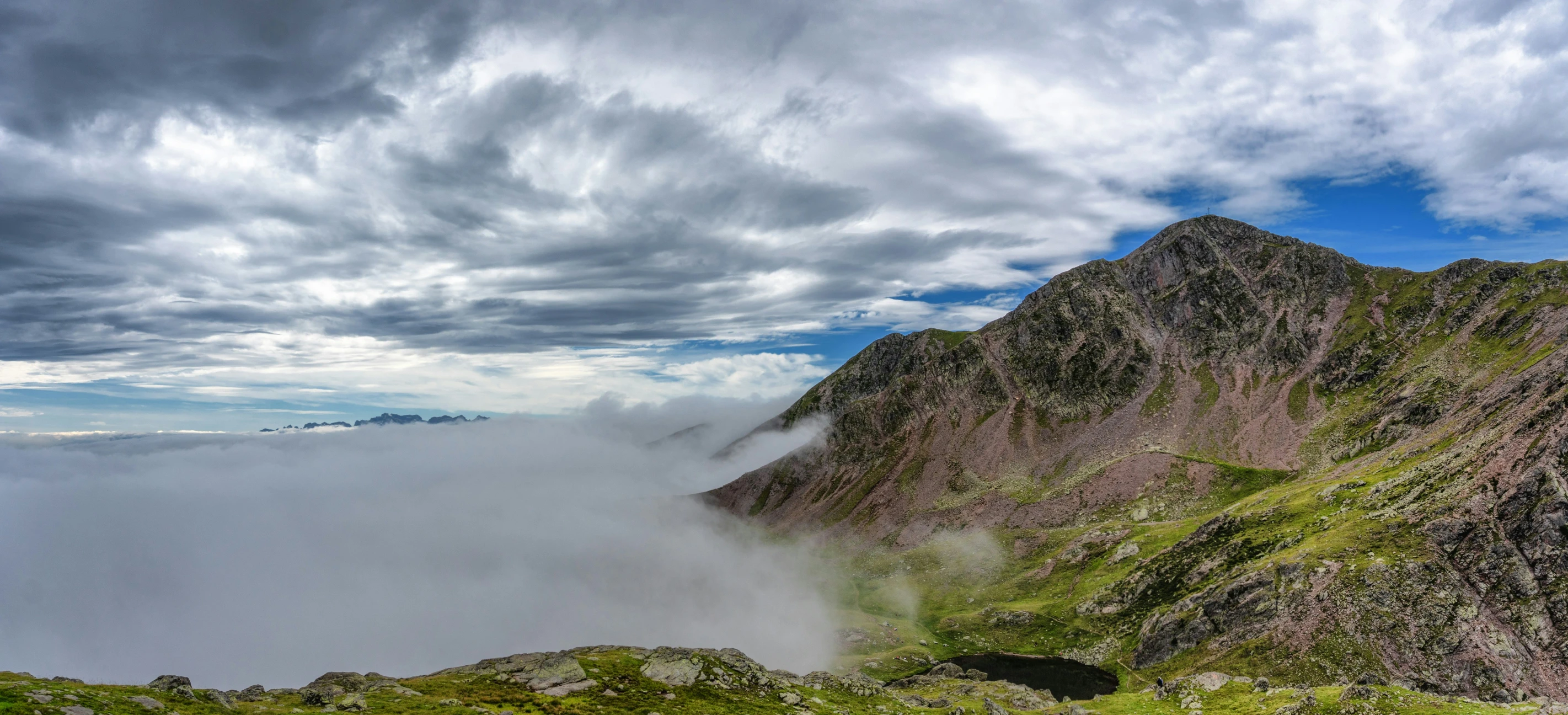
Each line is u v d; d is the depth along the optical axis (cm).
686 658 11119
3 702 5250
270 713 7056
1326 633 15150
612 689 9819
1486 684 12900
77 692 5897
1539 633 13175
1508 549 14525
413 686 8838
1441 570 15012
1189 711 10700
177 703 6575
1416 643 14050
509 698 8806
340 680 8581
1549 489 14700
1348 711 8550
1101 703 12012
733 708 9631
